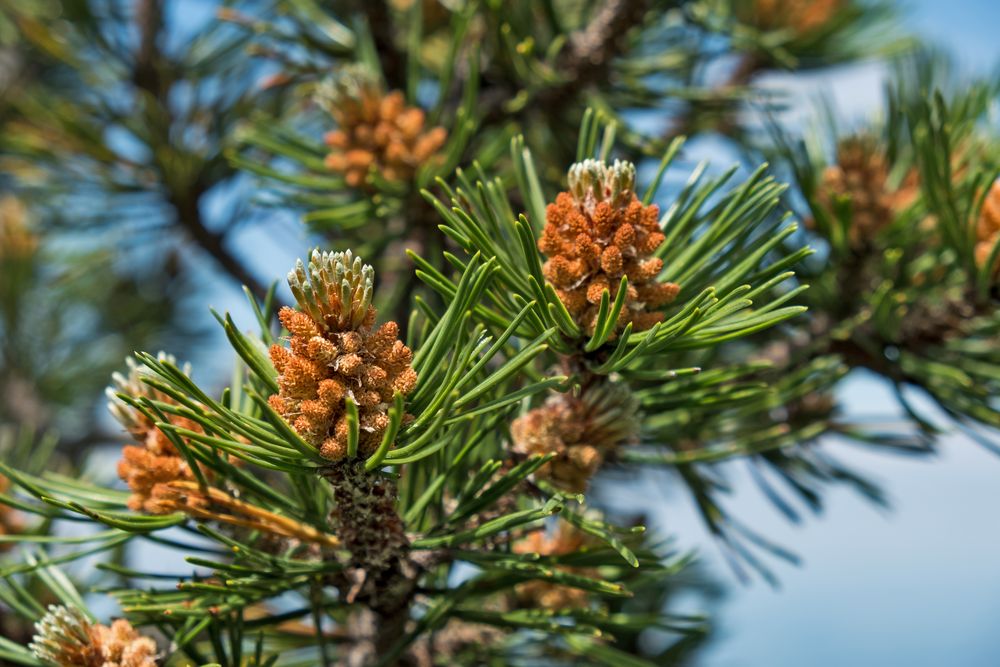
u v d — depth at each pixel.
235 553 0.44
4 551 0.52
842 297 0.56
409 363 0.40
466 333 0.41
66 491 0.45
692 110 0.74
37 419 1.08
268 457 0.40
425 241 0.57
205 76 0.81
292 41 0.66
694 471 0.56
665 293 0.43
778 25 0.85
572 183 0.43
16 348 1.14
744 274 0.43
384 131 0.56
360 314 0.40
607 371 0.41
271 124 0.61
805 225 0.56
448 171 0.53
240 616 0.45
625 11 0.63
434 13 0.79
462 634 0.53
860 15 0.85
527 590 0.50
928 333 0.54
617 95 0.67
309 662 0.52
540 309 0.42
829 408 0.62
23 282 1.13
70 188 0.80
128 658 0.43
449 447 0.45
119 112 0.81
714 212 0.45
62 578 0.46
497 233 0.43
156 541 0.45
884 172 0.57
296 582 0.44
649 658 0.71
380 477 0.41
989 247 0.51
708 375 0.46
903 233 0.55
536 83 0.63
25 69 1.03
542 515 0.42
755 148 0.74
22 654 0.44
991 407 0.53
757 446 0.53
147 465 0.43
